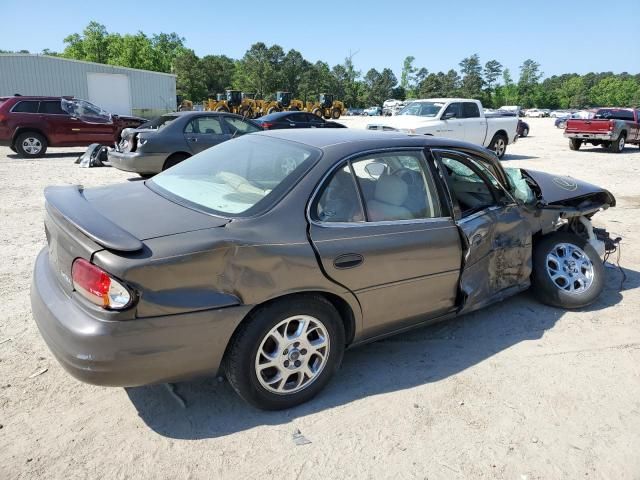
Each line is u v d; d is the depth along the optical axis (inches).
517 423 115.5
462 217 142.9
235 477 96.3
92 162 492.7
